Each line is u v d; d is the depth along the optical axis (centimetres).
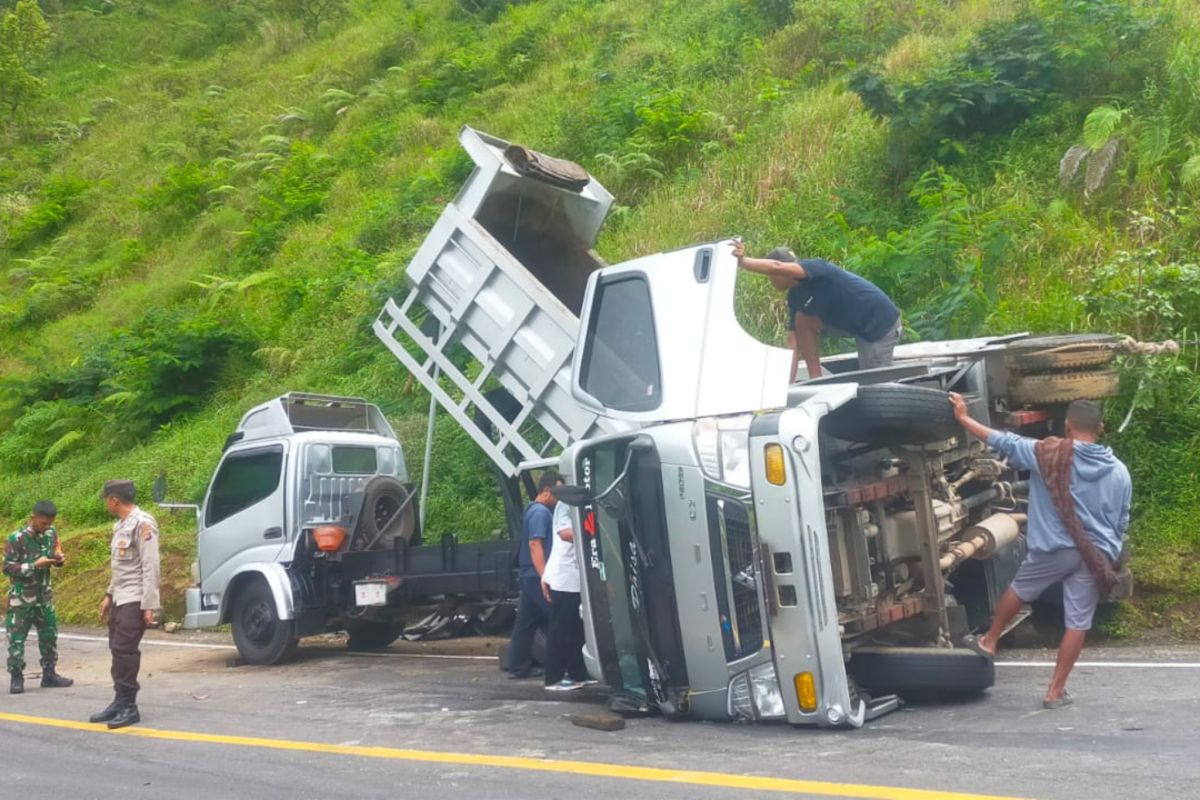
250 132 3350
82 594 1645
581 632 859
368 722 784
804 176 1611
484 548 1057
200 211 3048
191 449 1936
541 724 729
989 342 937
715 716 682
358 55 3456
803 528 627
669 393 721
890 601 697
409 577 1098
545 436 1008
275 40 4059
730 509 664
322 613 1152
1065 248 1276
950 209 1340
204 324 2167
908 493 723
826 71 1966
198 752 722
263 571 1134
